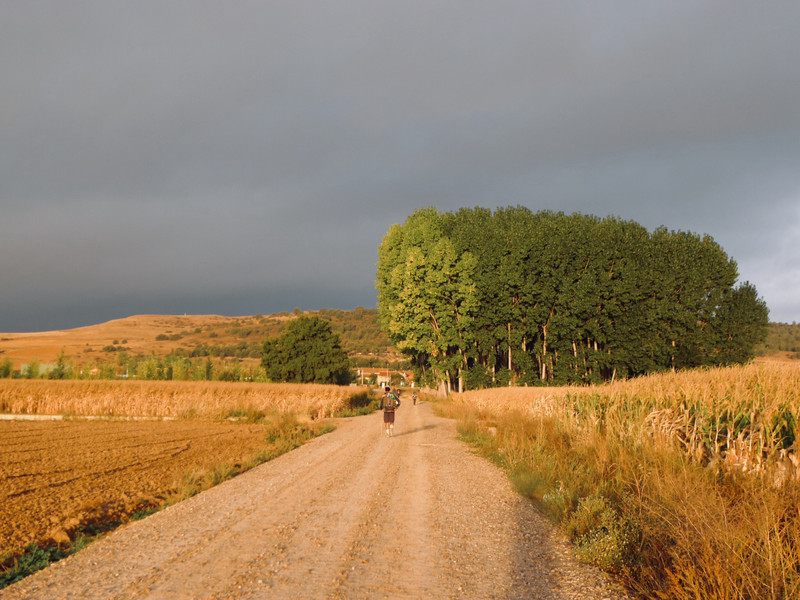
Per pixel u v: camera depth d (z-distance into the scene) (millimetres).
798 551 4254
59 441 17922
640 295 44094
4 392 32562
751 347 44000
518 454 12281
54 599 4676
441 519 7418
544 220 50375
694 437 9055
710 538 4812
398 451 15133
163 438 19047
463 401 34656
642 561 5312
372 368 188625
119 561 5715
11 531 7227
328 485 9984
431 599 4570
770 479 6621
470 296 46156
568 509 7527
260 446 16922
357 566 5434
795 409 7957
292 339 65000
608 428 11352
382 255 55000
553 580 5074
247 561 5609
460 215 56594
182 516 7719
